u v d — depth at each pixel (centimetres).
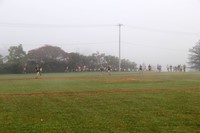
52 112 1992
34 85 4044
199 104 2259
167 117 1812
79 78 5775
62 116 1866
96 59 11662
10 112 2000
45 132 1499
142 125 1623
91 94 2922
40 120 1758
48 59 10425
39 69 7119
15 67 9531
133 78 5641
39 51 10550
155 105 2228
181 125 1622
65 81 4884
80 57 11181
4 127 1591
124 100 2483
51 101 2462
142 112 1967
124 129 1548
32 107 2183
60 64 10588
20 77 6444
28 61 10088
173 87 3644
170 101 2417
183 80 4988
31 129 1553
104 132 1496
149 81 4762
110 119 1769
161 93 2975
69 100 2509
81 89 3422
